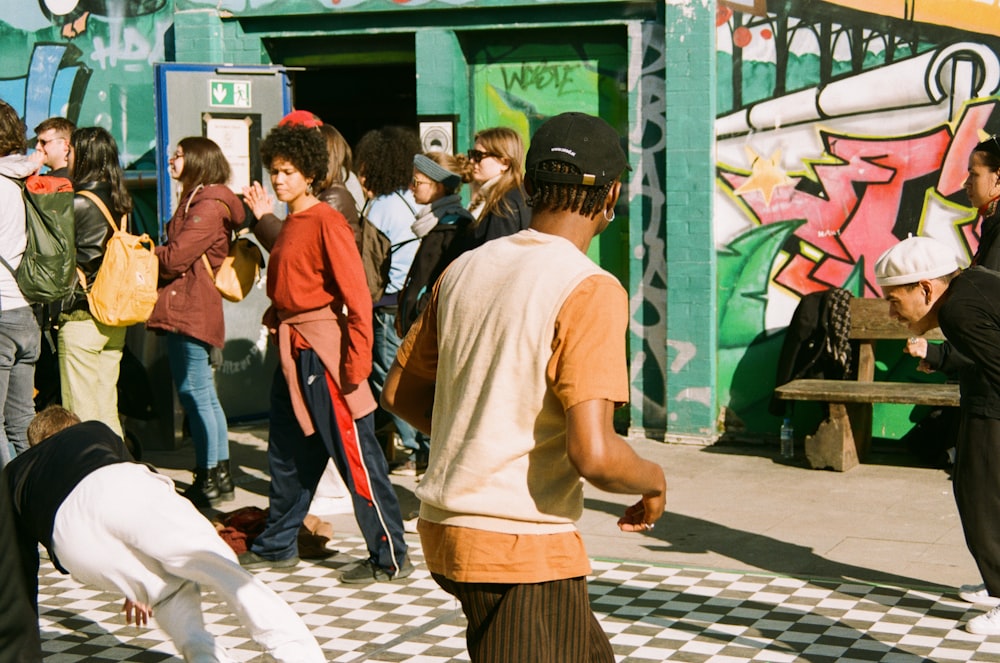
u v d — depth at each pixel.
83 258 7.05
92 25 9.80
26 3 9.95
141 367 8.16
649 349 8.67
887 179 8.04
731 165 8.37
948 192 7.90
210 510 7.04
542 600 2.59
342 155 7.07
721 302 8.48
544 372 2.55
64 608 5.45
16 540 4.01
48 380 7.56
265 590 3.92
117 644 5.00
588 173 2.66
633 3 8.45
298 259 5.57
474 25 8.81
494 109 9.04
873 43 7.98
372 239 7.36
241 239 7.21
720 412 8.55
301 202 5.70
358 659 4.75
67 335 6.99
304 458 5.85
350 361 5.53
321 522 6.36
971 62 7.78
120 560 3.90
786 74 8.20
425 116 9.00
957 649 4.74
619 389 2.51
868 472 7.77
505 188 6.12
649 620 5.13
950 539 6.29
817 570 5.81
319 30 9.18
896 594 5.43
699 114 8.27
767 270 8.36
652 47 8.44
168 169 8.48
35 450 4.11
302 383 5.66
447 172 6.64
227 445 7.30
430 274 6.43
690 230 8.37
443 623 5.16
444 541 2.63
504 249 2.70
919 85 7.91
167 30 9.60
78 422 4.29
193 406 7.12
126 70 9.75
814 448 7.79
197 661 3.90
